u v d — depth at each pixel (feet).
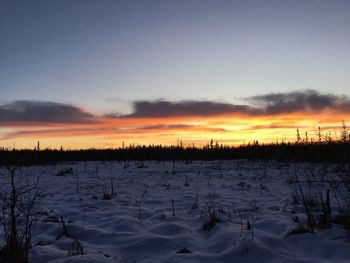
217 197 38.19
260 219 24.63
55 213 29.68
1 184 53.52
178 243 19.24
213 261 16.90
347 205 24.66
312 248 18.17
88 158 146.61
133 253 18.54
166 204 33.96
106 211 29.96
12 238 16.83
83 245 19.71
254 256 17.04
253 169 73.15
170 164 95.66
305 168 64.95
